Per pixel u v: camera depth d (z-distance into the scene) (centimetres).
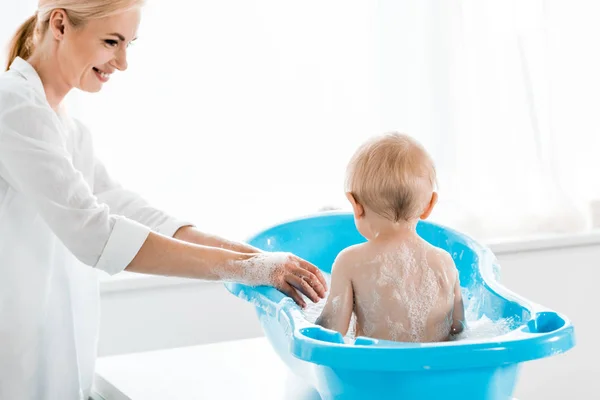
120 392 128
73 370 125
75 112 190
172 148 200
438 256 119
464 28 216
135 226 115
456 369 89
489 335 113
